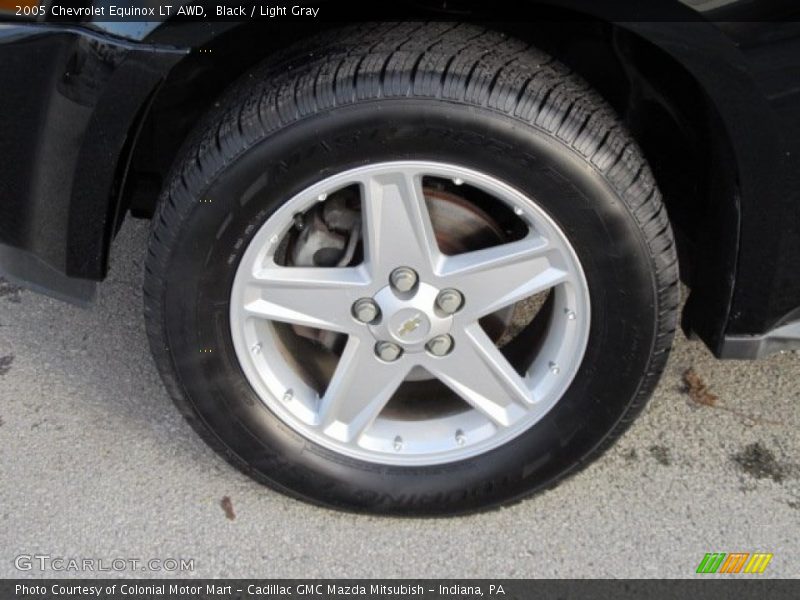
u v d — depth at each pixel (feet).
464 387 7.08
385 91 5.83
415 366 7.08
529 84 5.95
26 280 7.14
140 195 7.98
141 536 7.43
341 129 5.92
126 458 8.05
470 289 6.58
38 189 6.51
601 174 6.05
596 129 6.05
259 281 6.58
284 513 7.64
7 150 6.41
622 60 6.55
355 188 6.72
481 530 7.53
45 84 6.12
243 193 6.18
